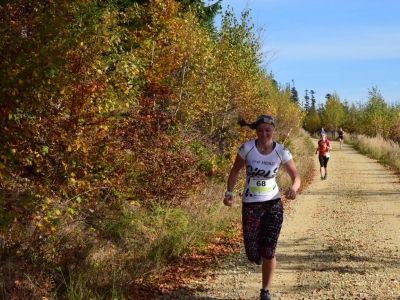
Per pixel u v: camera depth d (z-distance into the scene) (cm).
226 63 1521
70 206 687
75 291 511
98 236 742
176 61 1226
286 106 3002
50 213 583
